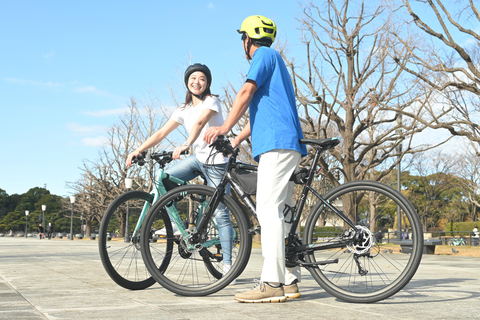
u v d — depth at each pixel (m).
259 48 2.79
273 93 2.71
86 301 2.61
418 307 2.42
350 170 18.09
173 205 3.22
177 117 3.87
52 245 16.09
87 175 36.28
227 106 20.47
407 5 13.56
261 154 2.68
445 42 13.31
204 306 2.44
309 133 18.44
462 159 32.28
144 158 3.53
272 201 2.65
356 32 17.08
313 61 18.16
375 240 2.71
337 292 2.68
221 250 3.41
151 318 2.06
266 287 2.58
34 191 87.00
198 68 3.77
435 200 45.28
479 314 2.20
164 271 3.22
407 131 16.64
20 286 3.40
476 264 7.63
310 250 2.76
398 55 14.83
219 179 3.69
